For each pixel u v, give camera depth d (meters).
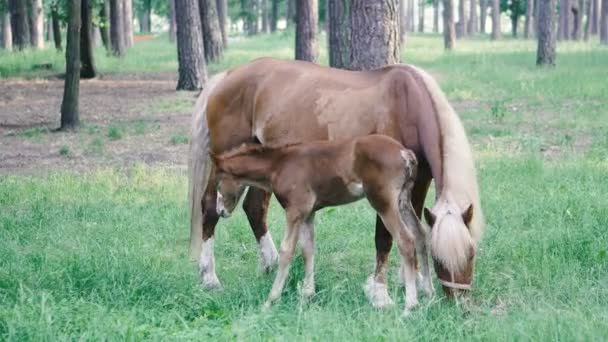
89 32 29.81
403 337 5.89
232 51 43.19
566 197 10.14
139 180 12.25
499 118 17.64
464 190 6.60
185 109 21.27
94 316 6.26
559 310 6.38
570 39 56.41
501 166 12.29
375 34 11.63
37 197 11.23
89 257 8.05
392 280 7.77
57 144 16.16
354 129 7.25
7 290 7.05
